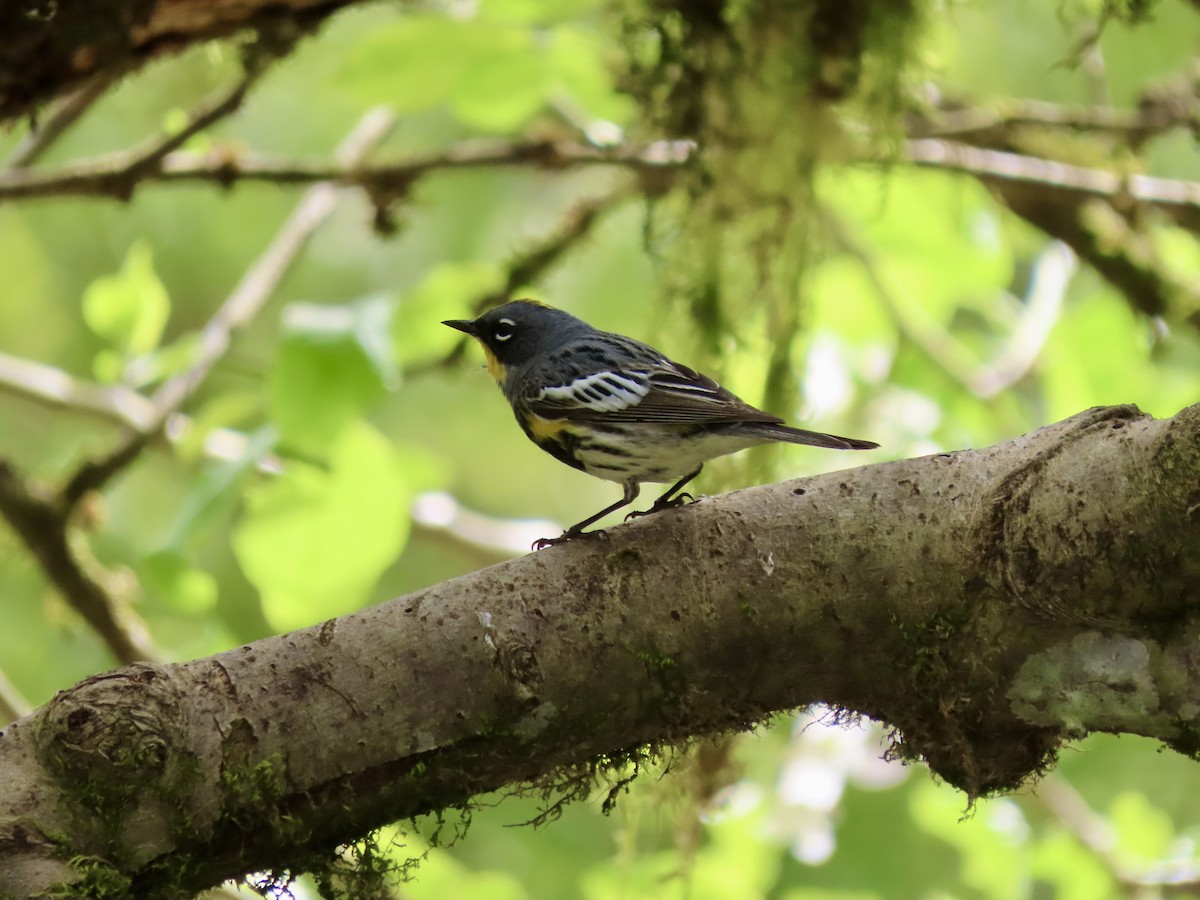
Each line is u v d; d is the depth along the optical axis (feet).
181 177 37.86
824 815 42.93
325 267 62.49
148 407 41.63
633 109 38.60
